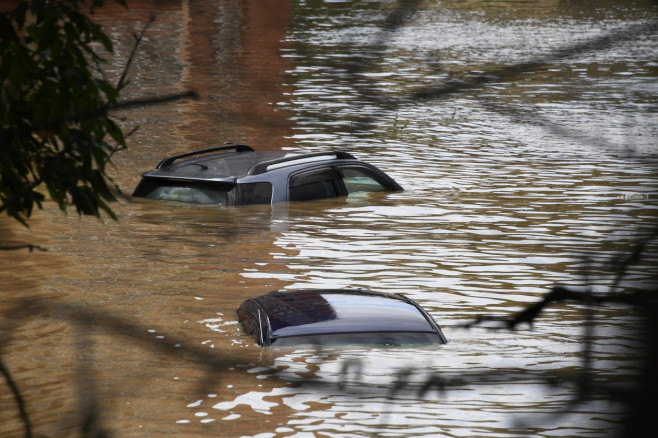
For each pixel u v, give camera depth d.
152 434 9.95
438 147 37.69
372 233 23.22
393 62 60.78
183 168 27.95
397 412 10.66
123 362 12.34
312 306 14.50
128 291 17.09
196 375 11.84
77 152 8.03
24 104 7.51
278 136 38.22
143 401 10.95
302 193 27.30
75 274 18.36
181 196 26.73
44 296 16.58
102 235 22.17
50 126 7.25
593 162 34.44
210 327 14.55
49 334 14.03
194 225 23.77
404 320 13.96
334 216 25.28
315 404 10.88
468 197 28.09
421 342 13.48
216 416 10.52
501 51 74.69
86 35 7.62
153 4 3.49
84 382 11.55
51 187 7.88
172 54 56.19
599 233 23.20
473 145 38.28
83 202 7.86
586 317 3.69
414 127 42.19
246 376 11.88
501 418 10.47
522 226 24.06
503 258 20.56
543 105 49.03
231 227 23.64
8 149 7.36
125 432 9.99
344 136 38.81
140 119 40.66
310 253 20.95
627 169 32.94
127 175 30.22
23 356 12.83
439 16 101.12
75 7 7.54
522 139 39.72
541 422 10.28
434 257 20.69
